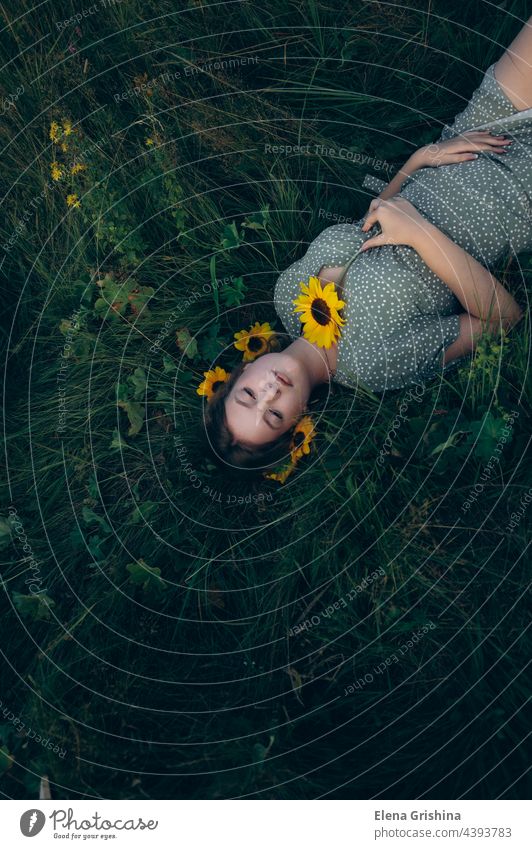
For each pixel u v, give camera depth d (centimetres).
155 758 215
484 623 214
